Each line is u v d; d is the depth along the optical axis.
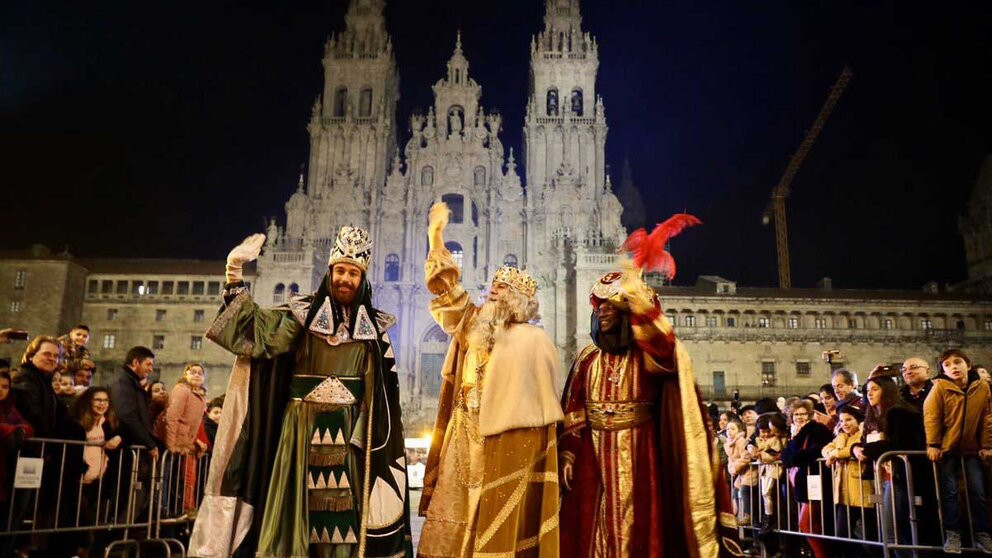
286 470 6.14
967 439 8.77
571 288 69.75
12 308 67.81
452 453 6.83
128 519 10.04
